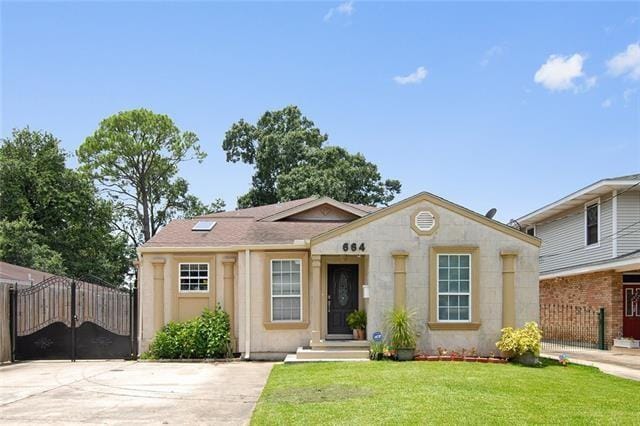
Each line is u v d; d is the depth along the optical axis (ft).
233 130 155.02
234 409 34.81
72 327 61.72
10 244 109.29
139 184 152.15
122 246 151.64
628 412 32.71
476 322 55.72
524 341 52.54
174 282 62.34
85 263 132.87
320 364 51.44
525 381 41.96
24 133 131.64
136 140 147.33
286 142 143.84
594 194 75.97
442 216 56.90
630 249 71.87
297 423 29.55
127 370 52.80
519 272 56.49
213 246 62.23
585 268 72.02
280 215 69.87
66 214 129.29
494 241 56.75
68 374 50.44
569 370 50.03
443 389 37.70
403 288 56.18
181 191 160.35
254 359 59.72
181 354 60.13
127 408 35.32
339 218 70.74
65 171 132.77
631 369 52.60
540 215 90.53
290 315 60.34
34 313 64.39
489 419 30.07
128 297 68.44
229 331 61.21
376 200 142.41
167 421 31.76
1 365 57.57
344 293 61.77
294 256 60.49
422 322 55.98
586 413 32.07
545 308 91.09
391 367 48.16
